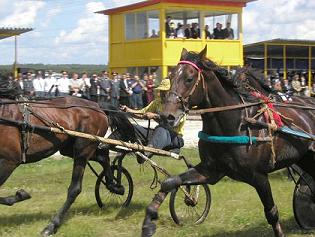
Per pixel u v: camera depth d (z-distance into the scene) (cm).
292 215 911
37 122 816
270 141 700
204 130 696
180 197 1003
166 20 2697
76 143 877
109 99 2283
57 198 1071
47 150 832
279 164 734
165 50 2681
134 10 2823
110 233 830
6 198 826
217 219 905
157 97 915
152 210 667
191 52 675
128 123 947
